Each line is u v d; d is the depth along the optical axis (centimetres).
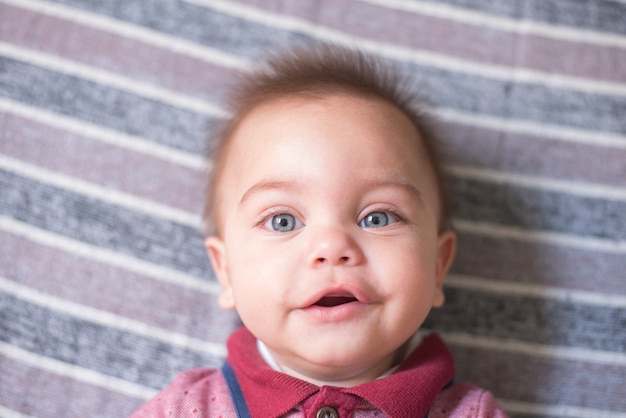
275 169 84
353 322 80
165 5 110
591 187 108
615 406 103
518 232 108
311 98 89
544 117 110
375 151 85
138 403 101
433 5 112
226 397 88
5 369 100
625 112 111
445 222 102
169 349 103
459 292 106
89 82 107
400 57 111
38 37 107
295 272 81
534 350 104
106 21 109
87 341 101
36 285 102
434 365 88
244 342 94
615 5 112
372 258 81
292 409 83
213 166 101
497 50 112
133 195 105
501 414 89
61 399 100
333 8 112
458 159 109
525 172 109
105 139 106
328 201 82
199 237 106
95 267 103
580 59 112
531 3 112
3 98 105
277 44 110
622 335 104
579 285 106
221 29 110
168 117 108
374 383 82
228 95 107
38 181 104
